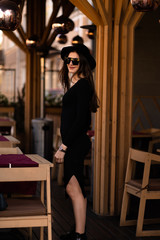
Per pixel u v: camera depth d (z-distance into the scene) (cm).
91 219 407
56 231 365
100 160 427
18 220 263
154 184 364
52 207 452
